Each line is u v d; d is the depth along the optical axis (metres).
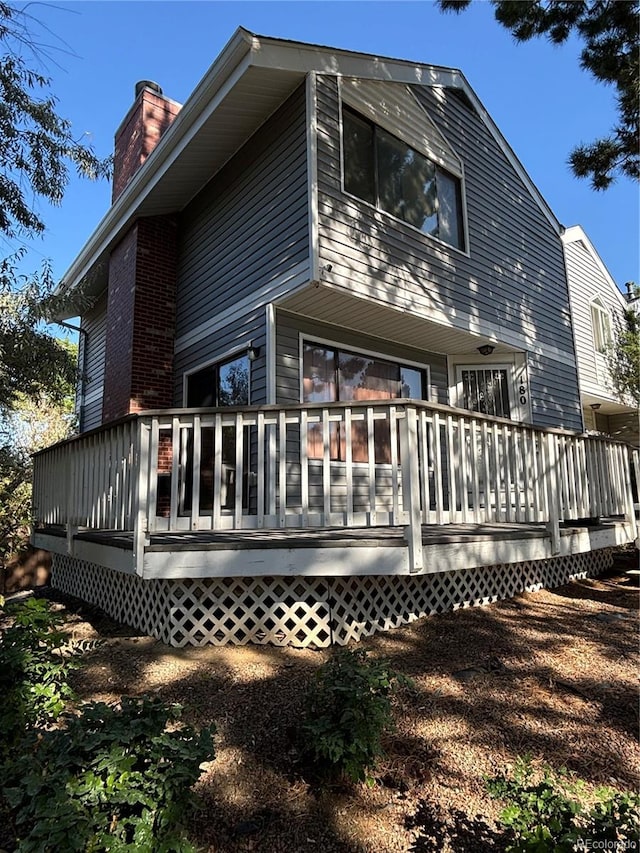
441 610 5.01
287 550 4.09
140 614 4.88
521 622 4.75
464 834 2.27
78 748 2.12
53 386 6.40
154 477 4.15
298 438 6.12
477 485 4.66
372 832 2.31
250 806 2.47
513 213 8.91
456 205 7.82
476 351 8.49
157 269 8.31
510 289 8.51
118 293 8.72
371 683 2.66
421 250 6.92
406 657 3.97
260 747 2.87
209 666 3.86
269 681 3.57
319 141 5.80
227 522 4.11
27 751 2.58
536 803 1.95
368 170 6.43
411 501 4.02
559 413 9.30
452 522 4.39
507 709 3.21
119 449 4.60
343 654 3.04
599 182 6.78
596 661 3.85
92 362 11.05
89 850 1.83
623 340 12.78
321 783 2.59
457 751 2.82
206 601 4.42
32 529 6.91
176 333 8.32
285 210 6.01
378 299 6.16
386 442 7.14
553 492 5.48
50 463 6.70
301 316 6.51
